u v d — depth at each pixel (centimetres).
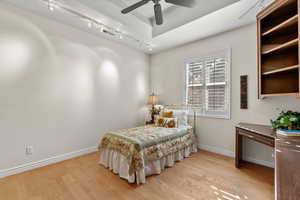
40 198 180
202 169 254
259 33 237
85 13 255
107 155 259
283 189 68
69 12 251
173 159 274
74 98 302
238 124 267
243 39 284
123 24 294
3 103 223
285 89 228
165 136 263
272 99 250
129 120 409
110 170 250
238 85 291
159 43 378
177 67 398
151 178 226
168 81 418
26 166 244
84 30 314
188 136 316
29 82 246
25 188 198
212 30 305
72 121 300
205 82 343
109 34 332
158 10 212
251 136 222
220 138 320
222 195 186
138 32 324
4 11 223
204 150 344
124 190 197
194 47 362
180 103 390
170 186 205
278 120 212
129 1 285
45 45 263
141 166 211
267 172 242
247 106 279
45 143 265
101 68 346
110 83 364
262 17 229
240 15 250
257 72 244
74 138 303
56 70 277
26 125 244
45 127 265
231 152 304
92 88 330
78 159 293
